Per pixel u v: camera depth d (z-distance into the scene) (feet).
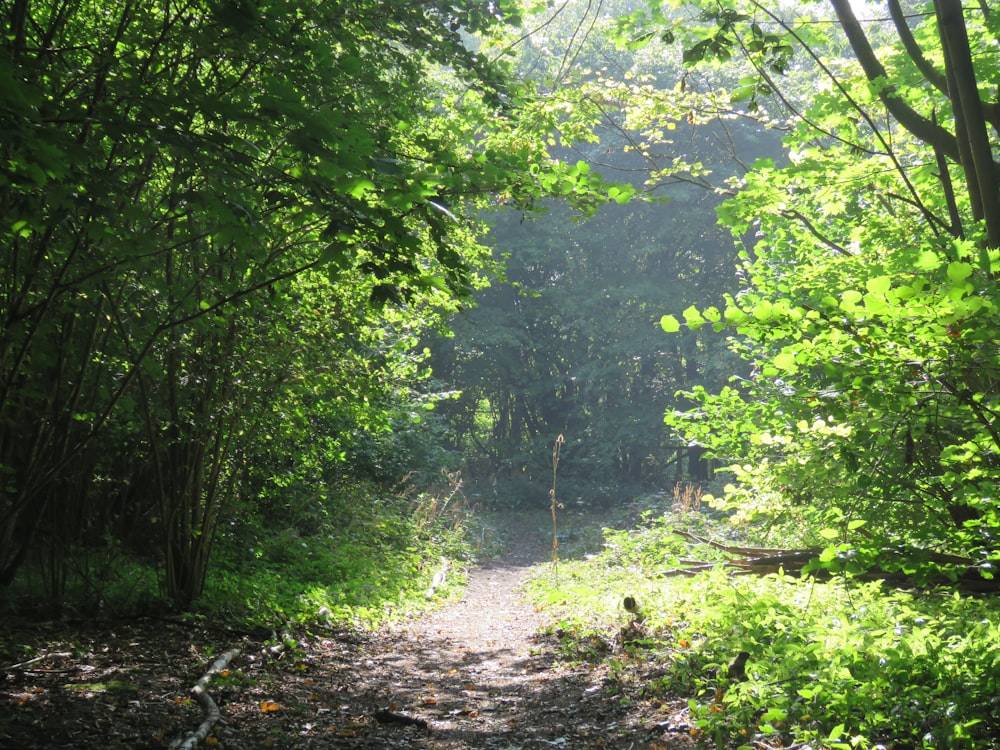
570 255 104.88
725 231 95.81
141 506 33.83
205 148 13.34
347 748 17.15
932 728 14.03
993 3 26.14
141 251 16.93
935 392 14.29
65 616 24.29
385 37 27.04
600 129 94.38
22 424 22.67
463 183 17.46
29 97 11.32
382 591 40.75
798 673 17.13
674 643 24.29
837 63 27.55
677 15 39.81
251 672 22.47
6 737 14.79
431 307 34.45
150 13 18.49
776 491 24.29
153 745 15.48
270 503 45.96
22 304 20.03
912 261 21.43
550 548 73.97
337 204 13.85
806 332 14.53
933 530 17.42
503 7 29.43
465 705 21.83
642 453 107.14
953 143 22.49
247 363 27.37
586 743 17.58
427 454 69.92
